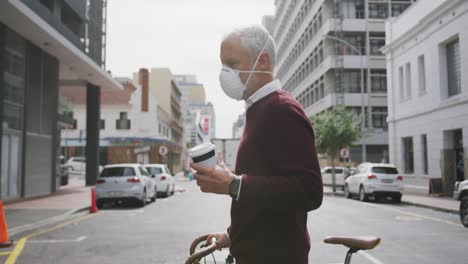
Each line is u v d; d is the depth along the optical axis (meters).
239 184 1.70
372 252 7.95
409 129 25.05
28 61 19.66
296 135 1.78
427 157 23.02
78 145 51.62
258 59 2.00
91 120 30.00
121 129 51.62
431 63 22.30
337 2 41.69
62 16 25.00
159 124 57.25
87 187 28.19
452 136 21.08
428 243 8.88
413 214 14.42
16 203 17.02
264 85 2.01
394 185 19.52
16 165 18.64
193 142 111.69
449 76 21.22
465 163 19.09
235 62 2.00
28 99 19.61
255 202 1.71
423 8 23.00
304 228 1.90
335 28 41.00
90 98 30.16
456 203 17.28
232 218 1.98
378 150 41.94
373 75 41.50
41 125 21.09
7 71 17.78
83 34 26.66
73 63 24.05
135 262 7.11
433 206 16.17
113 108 51.81
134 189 17.00
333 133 27.19
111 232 10.41
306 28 52.16
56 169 22.77
